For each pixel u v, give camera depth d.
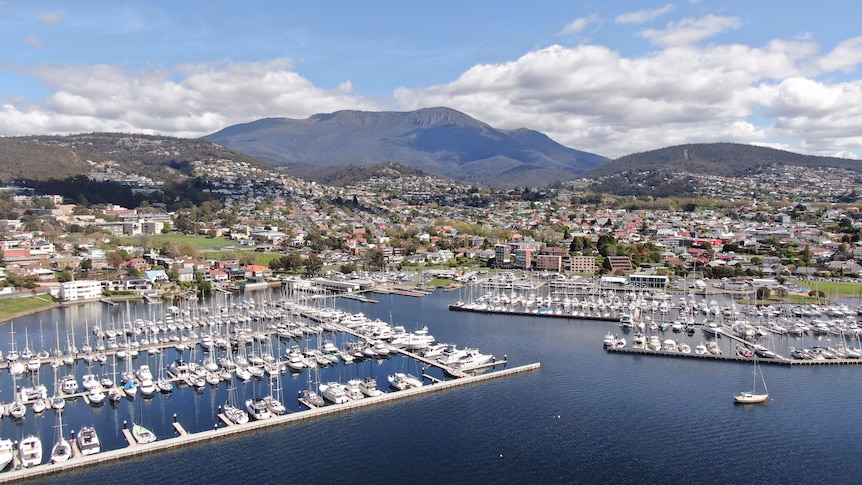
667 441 144.12
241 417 150.50
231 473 128.50
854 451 138.88
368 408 162.12
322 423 152.75
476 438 145.62
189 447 139.12
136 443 137.75
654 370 193.75
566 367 197.75
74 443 137.38
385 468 131.62
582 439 145.25
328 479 127.00
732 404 165.12
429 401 167.62
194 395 170.62
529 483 126.25
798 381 182.38
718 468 131.88
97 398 163.25
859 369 193.88
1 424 150.75
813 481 126.81
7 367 194.75
